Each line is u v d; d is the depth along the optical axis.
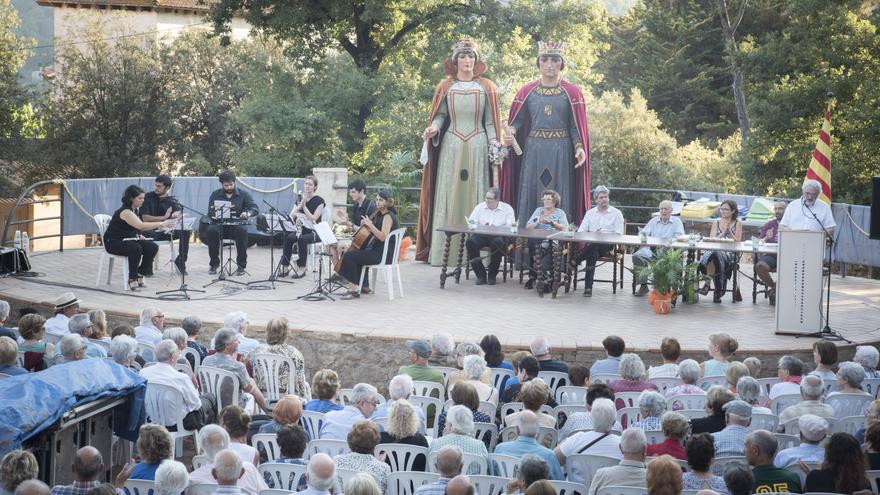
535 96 16.28
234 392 8.90
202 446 6.36
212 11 30.91
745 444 6.28
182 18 39.91
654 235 14.34
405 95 32.84
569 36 33.72
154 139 36.47
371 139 32.12
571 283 15.27
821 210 13.38
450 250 16.64
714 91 41.81
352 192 14.50
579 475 6.86
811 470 6.35
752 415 7.72
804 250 11.85
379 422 7.59
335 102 32.22
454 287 14.79
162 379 8.25
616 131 29.81
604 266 17.25
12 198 34.50
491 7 31.67
